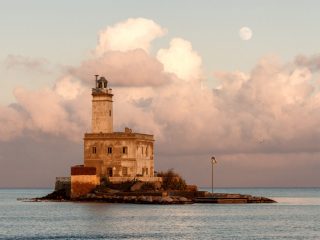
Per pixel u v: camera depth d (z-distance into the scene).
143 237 189.62
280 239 187.00
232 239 186.75
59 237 190.12
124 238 187.38
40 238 188.25
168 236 192.25
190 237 190.50
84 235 194.12
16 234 198.62
